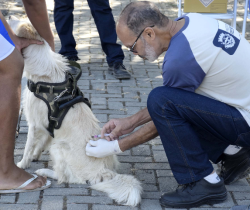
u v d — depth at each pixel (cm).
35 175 259
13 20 248
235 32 229
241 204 246
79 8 775
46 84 246
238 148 252
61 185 262
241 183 272
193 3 466
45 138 274
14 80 229
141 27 219
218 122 228
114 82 454
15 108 234
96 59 526
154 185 268
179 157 235
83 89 430
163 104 226
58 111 249
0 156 239
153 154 310
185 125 230
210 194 241
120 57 473
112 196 244
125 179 248
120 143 245
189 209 241
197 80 218
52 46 282
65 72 259
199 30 216
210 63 213
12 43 224
